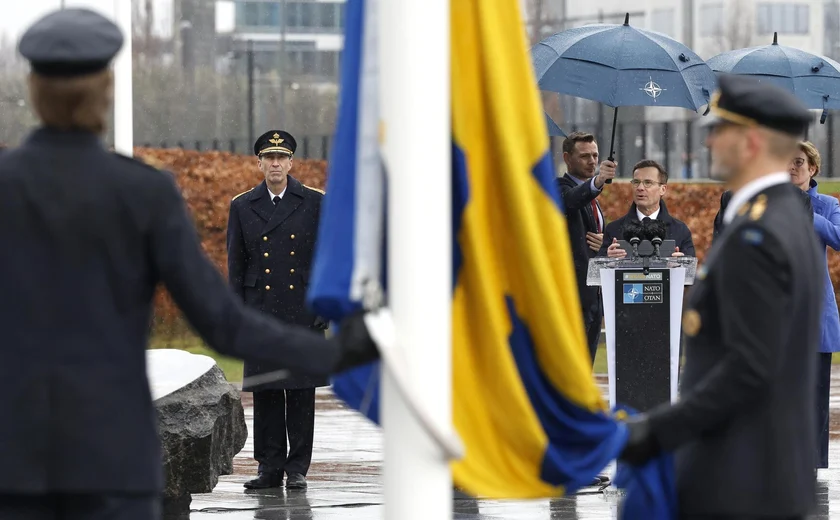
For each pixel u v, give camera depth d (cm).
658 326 2000
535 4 7350
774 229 967
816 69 2705
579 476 977
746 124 1010
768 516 966
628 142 6688
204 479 1984
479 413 972
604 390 4000
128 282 874
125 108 2095
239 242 2444
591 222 2422
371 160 915
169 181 895
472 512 2044
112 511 859
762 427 971
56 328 859
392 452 920
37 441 848
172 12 6888
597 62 2309
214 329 880
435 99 908
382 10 912
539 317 977
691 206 6044
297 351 878
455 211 966
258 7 7075
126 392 867
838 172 6744
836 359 5425
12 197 869
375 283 903
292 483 2328
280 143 2444
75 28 880
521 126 986
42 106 885
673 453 1016
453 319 970
